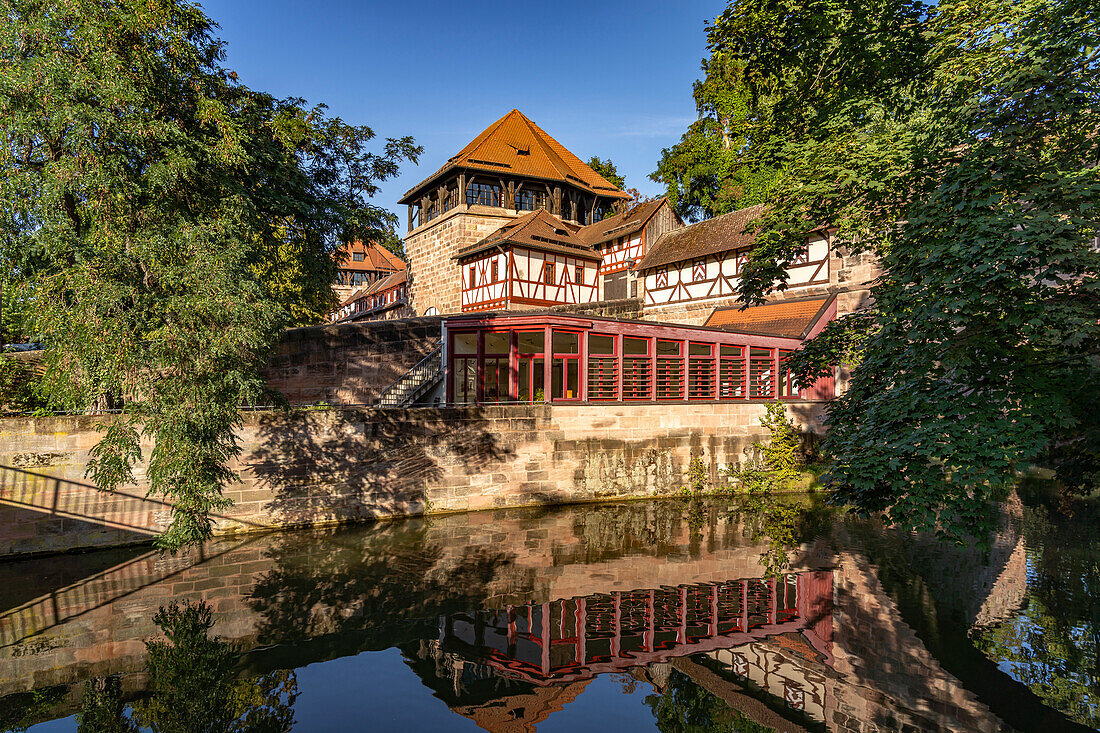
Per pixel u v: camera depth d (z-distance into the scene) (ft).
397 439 48.34
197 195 38.58
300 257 57.93
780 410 64.90
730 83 110.22
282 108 60.34
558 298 106.11
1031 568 35.17
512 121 133.69
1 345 54.39
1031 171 19.53
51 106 31.40
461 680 22.11
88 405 34.50
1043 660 23.63
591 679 22.04
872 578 33.60
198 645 24.97
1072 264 17.84
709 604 29.81
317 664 23.29
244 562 36.52
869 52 31.40
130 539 39.78
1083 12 21.21
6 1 32.24
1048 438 17.44
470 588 31.99
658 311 95.66
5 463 36.76
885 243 29.78
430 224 123.65
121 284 32.07
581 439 55.26
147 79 35.42
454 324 59.36
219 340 32.73
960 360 19.57
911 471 18.89
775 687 21.35
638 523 47.39
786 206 32.60
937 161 23.94
